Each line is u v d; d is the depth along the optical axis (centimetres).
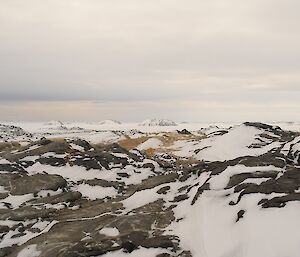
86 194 1984
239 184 1405
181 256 1134
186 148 4038
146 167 2406
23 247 1330
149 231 1322
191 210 1424
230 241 1097
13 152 2591
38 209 1711
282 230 1036
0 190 1928
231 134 3631
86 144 2791
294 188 1269
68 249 1202
